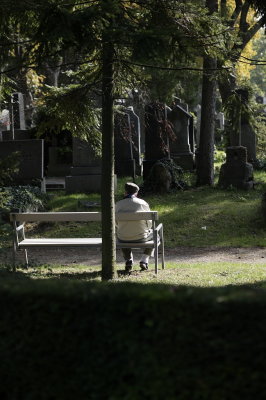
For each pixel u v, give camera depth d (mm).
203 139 25016
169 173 24078
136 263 15375
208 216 20266
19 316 5020
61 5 9516
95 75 12484
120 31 9609
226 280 12164
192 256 16562
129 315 4754
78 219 13266
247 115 13820
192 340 4559
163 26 10633
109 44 10234
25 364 5004
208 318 4543
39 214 13305
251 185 23969
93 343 4840
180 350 4590
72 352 4902
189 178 26141
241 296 4570
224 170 24125
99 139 13789
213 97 25000
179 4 11266
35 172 23281
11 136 27438
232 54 12039
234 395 4453
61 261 15914
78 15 9305
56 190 25453
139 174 28047
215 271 13508
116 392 4711
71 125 13062
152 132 25047
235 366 4461
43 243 13461
